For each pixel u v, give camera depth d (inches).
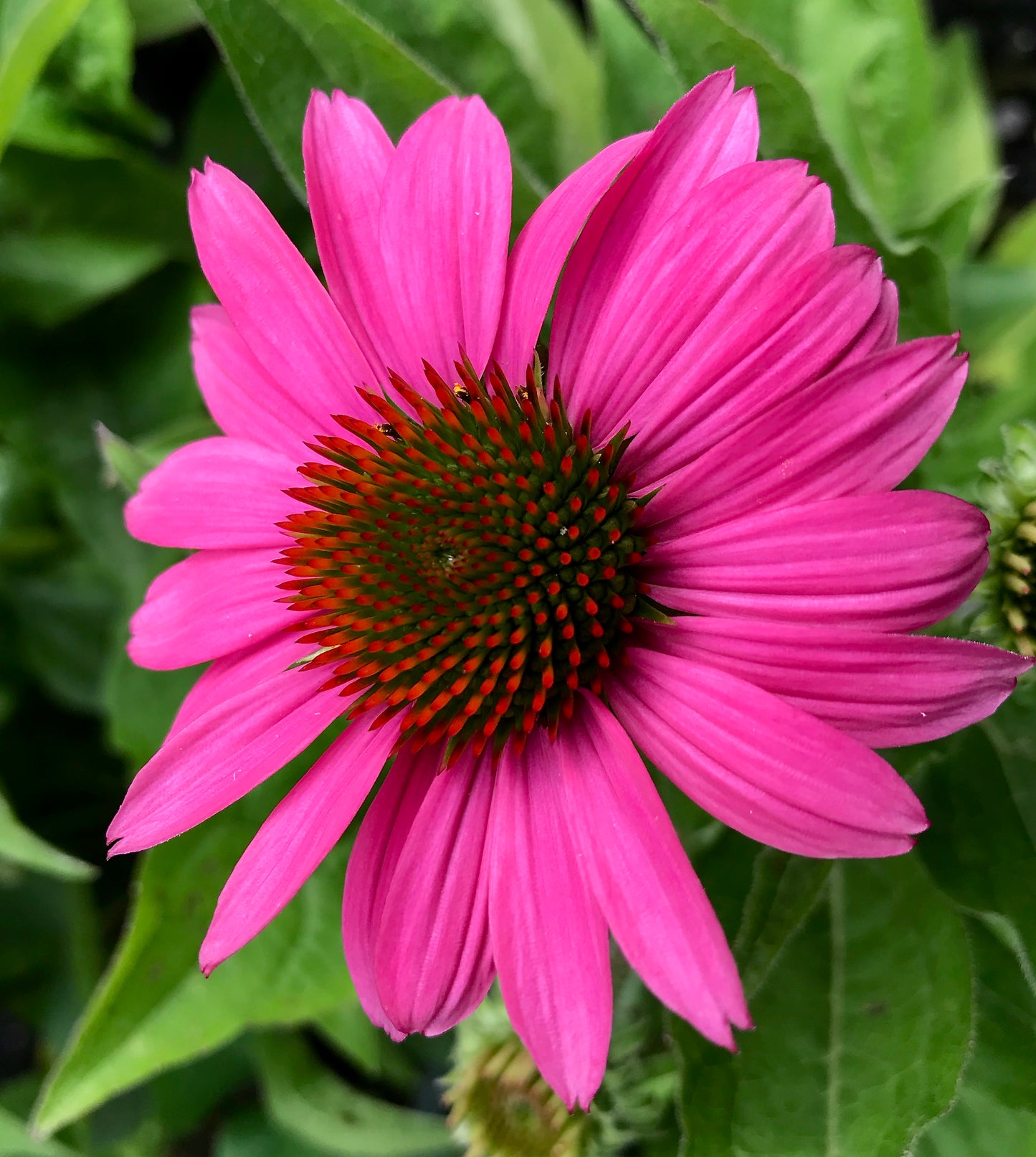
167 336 11.6
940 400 6.7
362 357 8.0
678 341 7.2
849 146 10.1
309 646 8.1
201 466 8.4
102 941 12.6
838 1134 7.9
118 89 10.5
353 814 7.4
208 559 8.4
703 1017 6.6
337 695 7.8
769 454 6.9
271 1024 9.5
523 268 7.6
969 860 8.1
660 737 7.2
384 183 7.8
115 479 9.2
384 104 8.3
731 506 7.1
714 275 7.1
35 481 11.6
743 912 8.1
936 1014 8.0
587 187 7.3
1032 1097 8.4
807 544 6.8
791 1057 8.1
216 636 8.2
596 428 7.6
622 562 7.5
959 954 8.1
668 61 7.8
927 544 6.6
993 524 8.1
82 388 11.6
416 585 7.8
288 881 7.3
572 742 7.4
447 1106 12.6
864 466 6.8
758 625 6.9
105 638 12.3
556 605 7.6
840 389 6.8
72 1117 8.6
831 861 7.8
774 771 6.7
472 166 7.7
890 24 10.0
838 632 6.7
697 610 7.2
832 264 6.9
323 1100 11.8
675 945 6.8
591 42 14.8
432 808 7.5
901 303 8.4
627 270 7.4
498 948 7.1
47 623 12.3
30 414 11.4
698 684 7.1
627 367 7.4
